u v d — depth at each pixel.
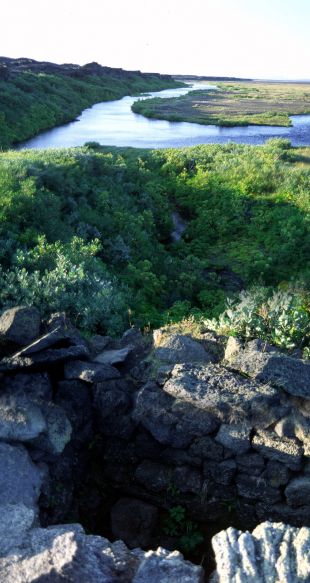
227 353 7.09
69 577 4.24
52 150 26.98
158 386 6.79
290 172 26.83
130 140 43.00
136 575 4.50
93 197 21.03
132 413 6.64
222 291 17.61
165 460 6.60
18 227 14.87
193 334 7.79
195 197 25.17
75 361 6.94
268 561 4.49
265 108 71.94
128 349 7.56
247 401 6.23
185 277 17.69
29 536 4.77
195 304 17.11
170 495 6.56
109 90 85.06
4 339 6.95
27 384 6.52
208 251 21.14
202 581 4.57
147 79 123.50
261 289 15.72
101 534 6.57
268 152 32.62
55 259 12.42
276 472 6.10
